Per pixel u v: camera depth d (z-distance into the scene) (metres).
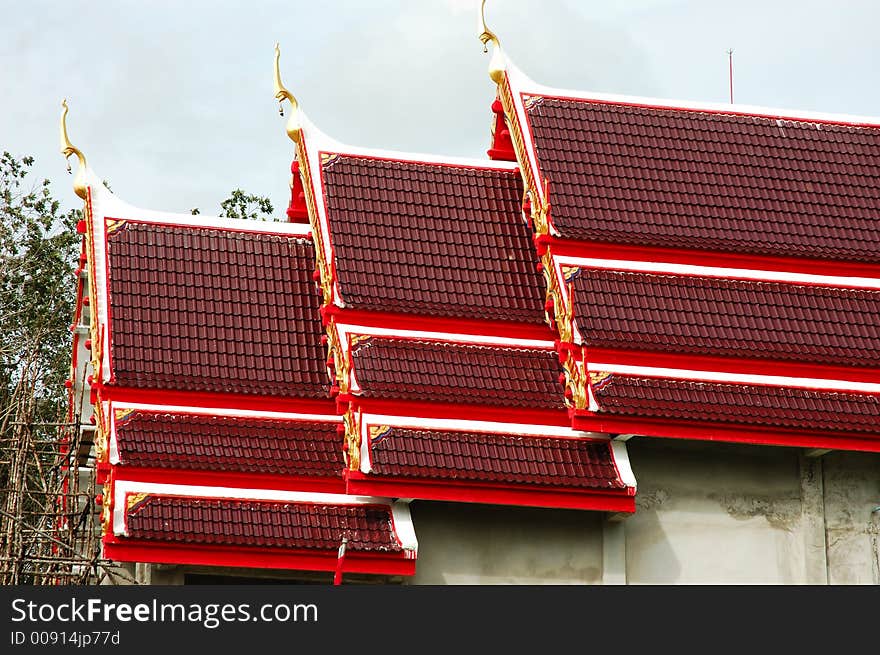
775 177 47.31
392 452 42.25
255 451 43.31
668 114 48.09
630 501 43.00
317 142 46.97
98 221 46.53
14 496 51.03
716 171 47.06
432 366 43.81
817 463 45.38
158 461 42.38
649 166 46.69
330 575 43.03
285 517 42.38
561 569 43.84
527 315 45.06
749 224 46.06
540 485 42.53
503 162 48.41
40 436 65.38
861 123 49.28
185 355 44.59
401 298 44.50
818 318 45.06
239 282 46.56
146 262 46.19
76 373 53.59
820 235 46.28
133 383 43.56
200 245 47.06
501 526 44.00
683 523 44.59
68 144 47.09
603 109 47.72
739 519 44.88
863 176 47.97
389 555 42.03
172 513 41.75
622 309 44.03
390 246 45.50
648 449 44.84
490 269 45.84
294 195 50.66
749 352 43.84
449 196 47.09
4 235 70.88
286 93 47.03
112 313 44.88
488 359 44.38
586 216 45.09
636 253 45.03
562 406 43.75
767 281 45.53
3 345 69.62
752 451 45.28
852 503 45.50
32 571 49.69
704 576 44.38
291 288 46.84
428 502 43.84
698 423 43.00
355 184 46.50
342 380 42.84
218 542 41.38
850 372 44.47
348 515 42.78
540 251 44.75
